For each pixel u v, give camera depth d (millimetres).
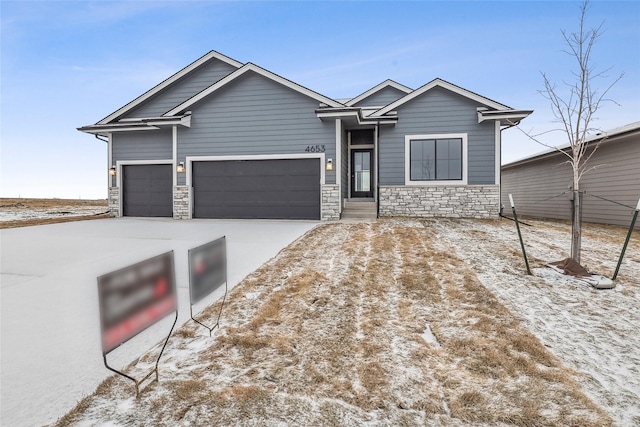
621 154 11234
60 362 2672
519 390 2336
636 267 5520
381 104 16438
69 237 8227
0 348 2879
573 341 3141
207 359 2723
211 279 3268
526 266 5375
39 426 1967
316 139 11625
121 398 2215
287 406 2152
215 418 2025
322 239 7621
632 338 3205
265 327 3309
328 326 3354
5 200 25844
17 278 4883
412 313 3701
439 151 11992
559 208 14445
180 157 12539
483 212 11617
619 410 2184
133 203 13617
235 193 12312
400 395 2289
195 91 14836
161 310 2424
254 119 12023
